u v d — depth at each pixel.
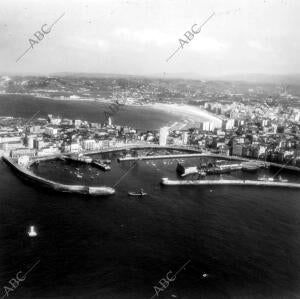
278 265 179.50
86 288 157.75
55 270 168.88
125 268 172.12
